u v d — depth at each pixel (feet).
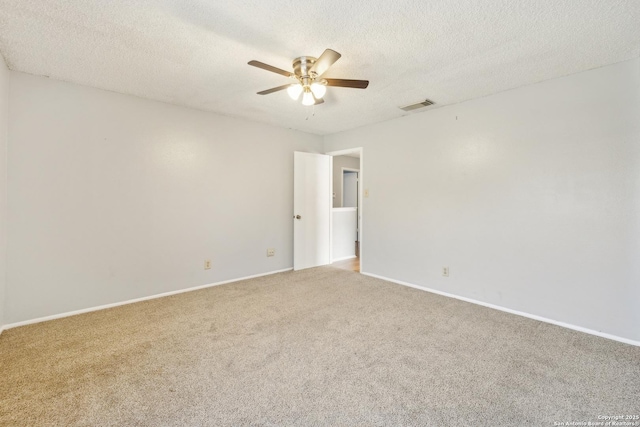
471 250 11.09
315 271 15.72
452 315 9.80
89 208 9.98
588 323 8.58
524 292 9.80
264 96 10.81
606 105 8.20
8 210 8.63
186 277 12.28
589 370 6.63
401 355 7.28
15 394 5.76
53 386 6.03
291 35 6.82
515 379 6.31
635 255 7.83
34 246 9.07
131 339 8.07
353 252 20.03
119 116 10.48
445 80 9.27
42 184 9.15
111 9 5.87
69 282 9.68
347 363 6.92
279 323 9.14
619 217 8.05
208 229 12.86
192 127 12.26
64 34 6.81
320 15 6.07
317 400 5.65
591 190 8.47
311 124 14.76
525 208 9.72
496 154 10.35
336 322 9.22
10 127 8.61
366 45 7.25
